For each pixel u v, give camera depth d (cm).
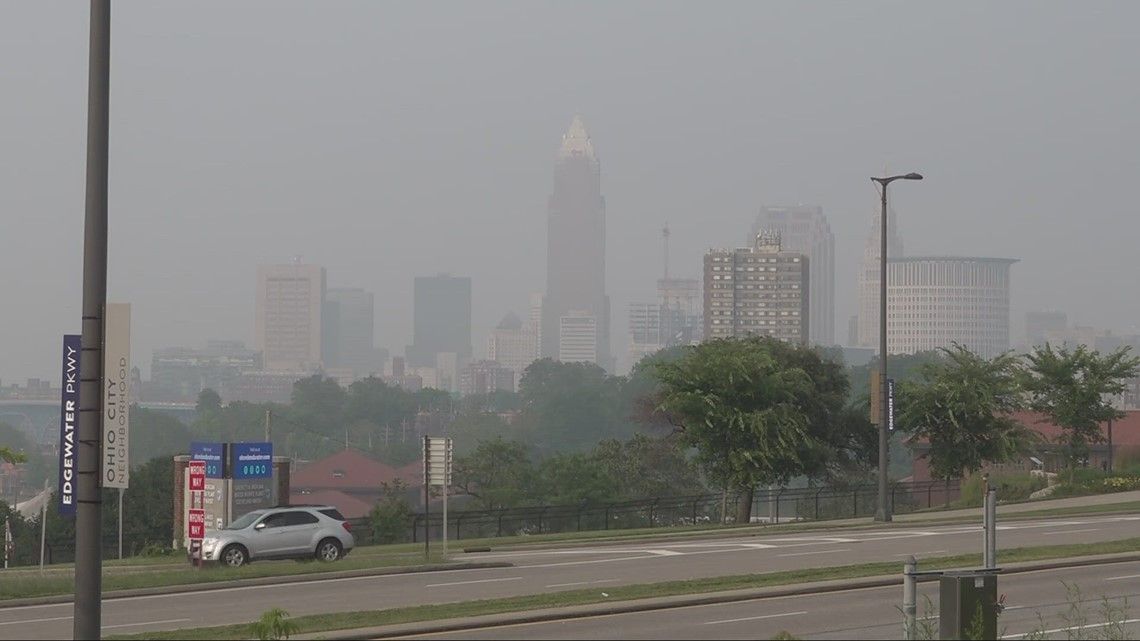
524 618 3638
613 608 3834
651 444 14162
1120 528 6538
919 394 9288
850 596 4194
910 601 2850
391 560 5619
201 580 4878
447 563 5481
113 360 2845
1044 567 4850
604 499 12512
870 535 6612
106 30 2788
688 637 3303
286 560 5766
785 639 2684
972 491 9219
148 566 6366
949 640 2842
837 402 9619
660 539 7038
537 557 5944
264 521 5775
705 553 5919
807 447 8825
